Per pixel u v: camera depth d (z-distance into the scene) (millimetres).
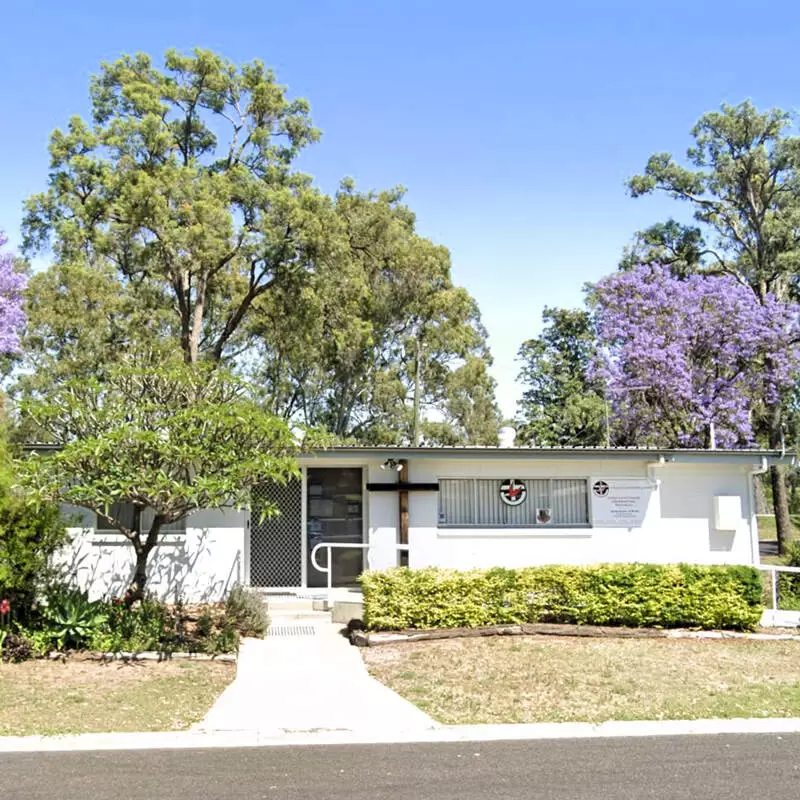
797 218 30516
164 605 12266
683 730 7824
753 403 29625
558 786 6156
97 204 27047
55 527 11234
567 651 10781
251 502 11289
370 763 6801
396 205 38250
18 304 23969
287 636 11891
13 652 10109
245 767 6680
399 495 14195
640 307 28672
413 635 11398
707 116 32031
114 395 11477
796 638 11766
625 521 14633
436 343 38594
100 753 7102
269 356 38344
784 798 5867
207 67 30156
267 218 27391
